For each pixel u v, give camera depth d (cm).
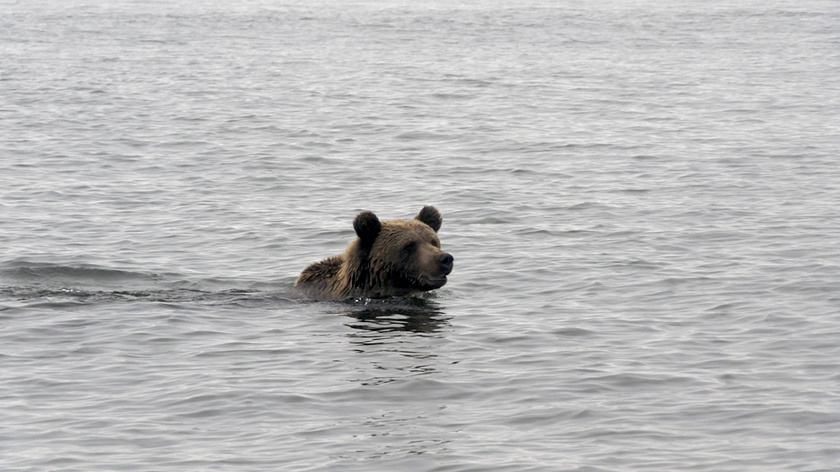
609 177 3109
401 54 6881
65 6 11150
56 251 2281
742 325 1739
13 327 1741
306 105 4669
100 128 4009
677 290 1956
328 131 3972
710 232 2409
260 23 9262
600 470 1209
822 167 3212
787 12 10331
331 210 2698
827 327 1711
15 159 3372
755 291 1933
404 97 4925
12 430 1334
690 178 3072
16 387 1479
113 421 1362
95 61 6341
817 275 2023
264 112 4453
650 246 2297
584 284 2012
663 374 1515
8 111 4419
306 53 6925
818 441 1276
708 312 1816
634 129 4006
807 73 5891
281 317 1819
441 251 1853
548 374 1521
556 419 1361
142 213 2656
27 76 5616
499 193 2892
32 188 2941
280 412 1391
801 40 7812
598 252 2252
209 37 8006
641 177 3105
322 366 1566
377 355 1614
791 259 2155
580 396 1438
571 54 6894
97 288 2009
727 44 7544
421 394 1453
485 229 2486
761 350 1611
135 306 1870
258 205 2758
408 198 2845
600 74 5853
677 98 4903
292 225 2531
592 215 2611
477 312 1845
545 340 1680
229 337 1708
